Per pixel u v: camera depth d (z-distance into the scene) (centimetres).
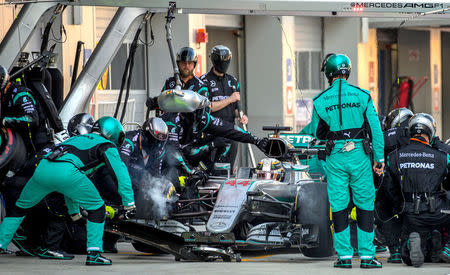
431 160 2762
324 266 2677
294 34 6688
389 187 2853
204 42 5544
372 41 7338
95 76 3697
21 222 2834
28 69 3180
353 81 7056
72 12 4666
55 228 2909
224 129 3189
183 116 3150
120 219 2814
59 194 2838
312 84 7006
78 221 2964
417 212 2738
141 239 2816
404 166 2775
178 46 5450
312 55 7000
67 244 3120
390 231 2931
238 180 3003
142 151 2945
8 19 4169
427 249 2866
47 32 3406
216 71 3819
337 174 2647
